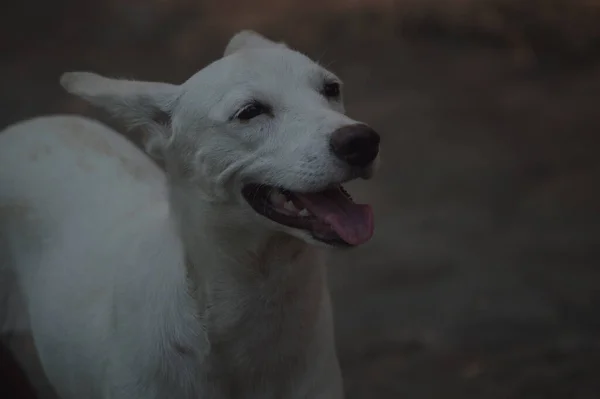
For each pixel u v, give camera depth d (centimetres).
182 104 404
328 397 412
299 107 386
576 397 566
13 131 515
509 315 663
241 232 389
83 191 477
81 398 439
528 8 1276
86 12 1402
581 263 730
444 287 705
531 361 608
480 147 973
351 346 638
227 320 394
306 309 400
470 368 606
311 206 379
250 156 385
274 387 405
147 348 397
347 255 764
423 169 927
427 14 1295
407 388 589
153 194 470
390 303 688
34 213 475
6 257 486
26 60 1256
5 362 520
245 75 393
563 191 866
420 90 1128
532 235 783
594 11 1269
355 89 1137
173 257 401
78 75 425
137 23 1353
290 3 1382
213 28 1317
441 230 799
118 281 416
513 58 1218
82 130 512
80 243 455
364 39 1270
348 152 365
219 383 402
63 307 442
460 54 1234
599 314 656
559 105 1077
